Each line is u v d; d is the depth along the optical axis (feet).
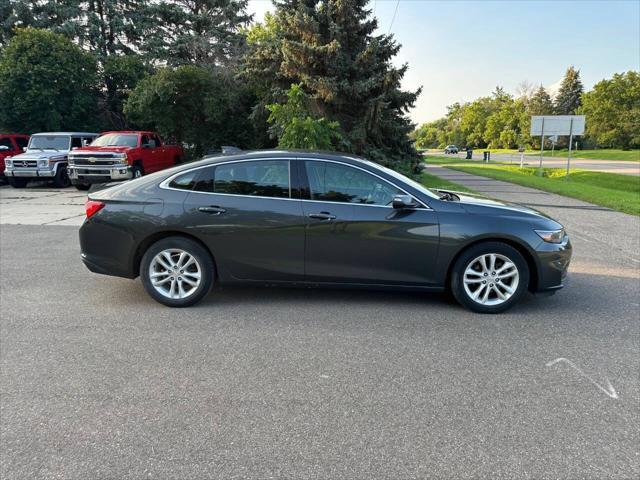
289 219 15.39
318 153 16.08
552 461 8.26
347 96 59.16
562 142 268.41
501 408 9.92
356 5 61.62
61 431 9.11
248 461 8.26
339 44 57.00
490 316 15.37
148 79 71.31
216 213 15.46
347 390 10.64
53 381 11.00
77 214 37.27
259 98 72.69
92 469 8.06
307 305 16.29
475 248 15.33
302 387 10.76
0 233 29.48
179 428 9.21
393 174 15.80
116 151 50.96
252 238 15.52
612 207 39.73
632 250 25.31
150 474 7.93
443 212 15.37
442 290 15.72
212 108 71.20
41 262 22.25
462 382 11.01
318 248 15.47
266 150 16.61
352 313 15.55
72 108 73.97
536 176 81.15
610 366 11.85
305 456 8.38
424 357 12.31
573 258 23.58
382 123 60.70
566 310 16.01
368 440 8.84
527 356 12.41
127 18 97.50
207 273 15.84
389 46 62.44
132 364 11.85
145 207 15.69
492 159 187.42
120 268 16.05
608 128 239.71
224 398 10.28
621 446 8.68
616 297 17.46
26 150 59.16
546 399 10.28
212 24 99.50
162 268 15.99
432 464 8.18
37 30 73.41
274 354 12.45
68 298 17.01
